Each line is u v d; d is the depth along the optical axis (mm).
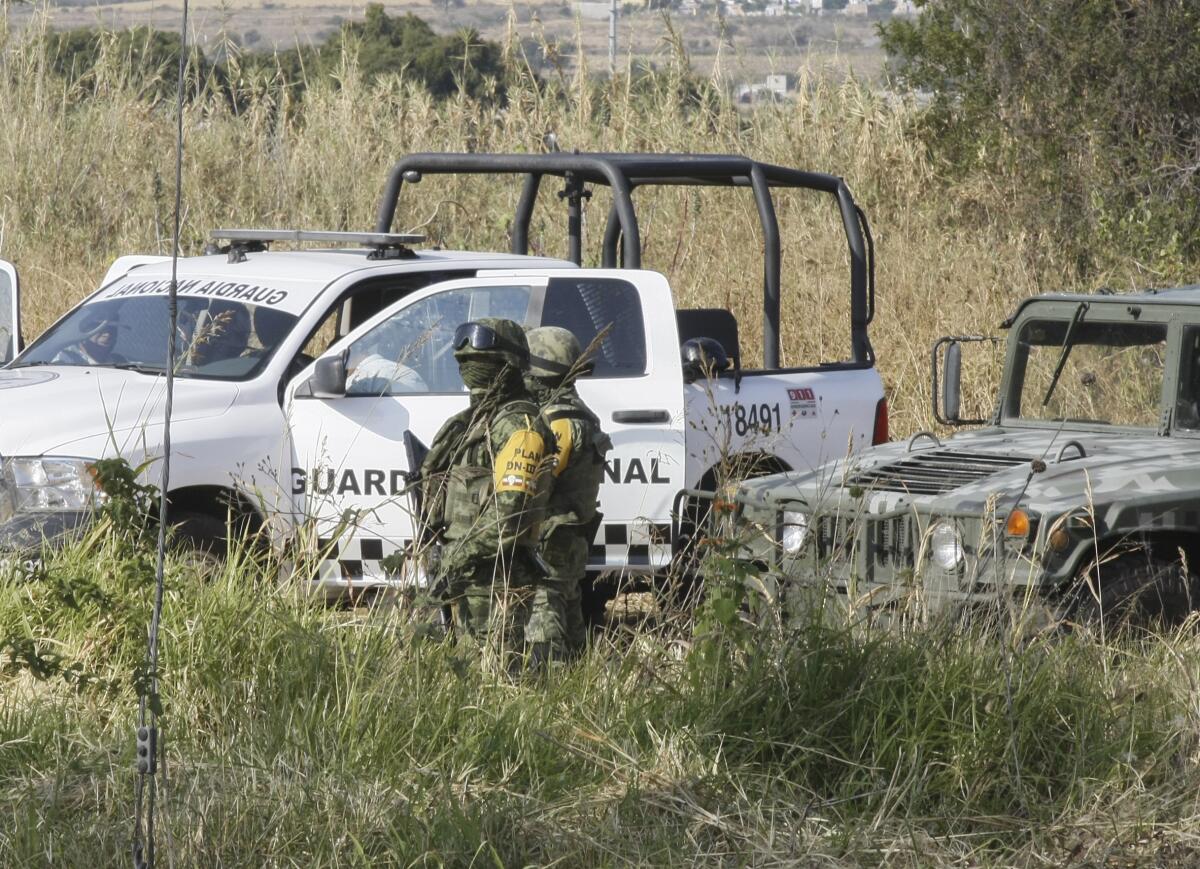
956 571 18688
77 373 23094
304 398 22812
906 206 51344
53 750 15547
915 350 37625
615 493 23484
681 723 16250
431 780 15172
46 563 19125
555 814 14680
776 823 14680
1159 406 21875
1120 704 16688
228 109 56125
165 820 13367
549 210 49406
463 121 55438
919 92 55000
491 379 18375
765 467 26000
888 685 16312
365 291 25000
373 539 22719
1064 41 49688
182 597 17734
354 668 16844
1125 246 46719
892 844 14219
